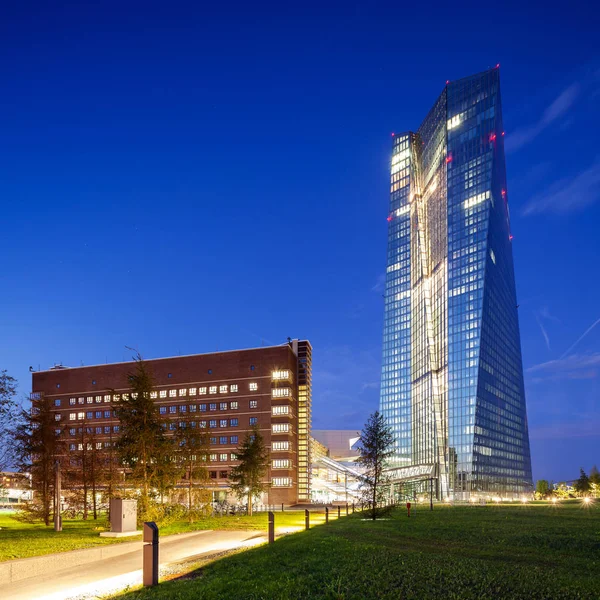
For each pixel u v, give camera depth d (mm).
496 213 198750
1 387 37000
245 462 75438
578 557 19812
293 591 15039
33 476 57406
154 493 47875
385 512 50000
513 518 41125
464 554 20922
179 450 56719
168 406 141875
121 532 34844
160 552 27234
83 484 60938
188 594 14961
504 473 185750
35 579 19922
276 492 126688
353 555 20922
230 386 138250
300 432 144500
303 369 147875
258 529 41656
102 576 20375
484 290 181625
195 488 58969
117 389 149125
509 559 19484
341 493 153625
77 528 44875
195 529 42500
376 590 14617
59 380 156000
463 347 181375
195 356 143375
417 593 14148
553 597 13281
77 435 69500
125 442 47594
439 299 199875
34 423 54062
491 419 181000
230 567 20062
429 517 46656
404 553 21047
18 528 45781
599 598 13070
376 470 53500
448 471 172375
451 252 194625
